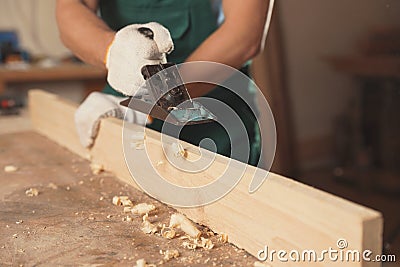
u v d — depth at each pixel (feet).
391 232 7.55
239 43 3.22
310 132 10.78
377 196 9.18
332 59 9.92
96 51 3.21
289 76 10.46
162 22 3.97
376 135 10.07
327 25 10.68
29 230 2.61
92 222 2.68
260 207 2.22
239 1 3.24
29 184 3.32
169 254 2.29
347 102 11.08
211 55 3.18
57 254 2.34
